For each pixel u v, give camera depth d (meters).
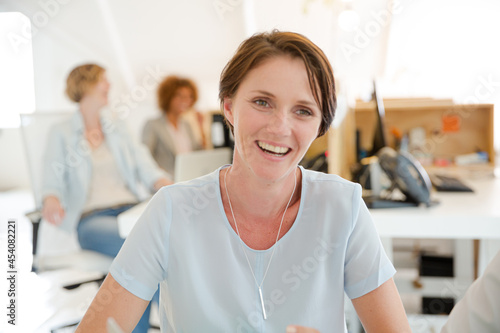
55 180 2.50
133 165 2.86
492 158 2.67
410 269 2.58
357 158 2.72
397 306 0.93
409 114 2.79
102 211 2.53
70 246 2.54
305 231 0.92
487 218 1.69
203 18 4.71
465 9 4.03
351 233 0.93
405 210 1.80
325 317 0.94
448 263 2.33
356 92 4.20
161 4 4.64
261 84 0.82
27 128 2.48
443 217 1.71
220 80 0.91
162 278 0.94
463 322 0.79
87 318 0.87
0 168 5.40
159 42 4.91
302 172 0.98
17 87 5.04
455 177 2.45
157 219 0.90
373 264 0.93
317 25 4.52
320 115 0.86
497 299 0.75
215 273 0.91
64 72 4.99
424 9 4.09
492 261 0.79
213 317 0.91
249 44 0.85
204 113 3.80
